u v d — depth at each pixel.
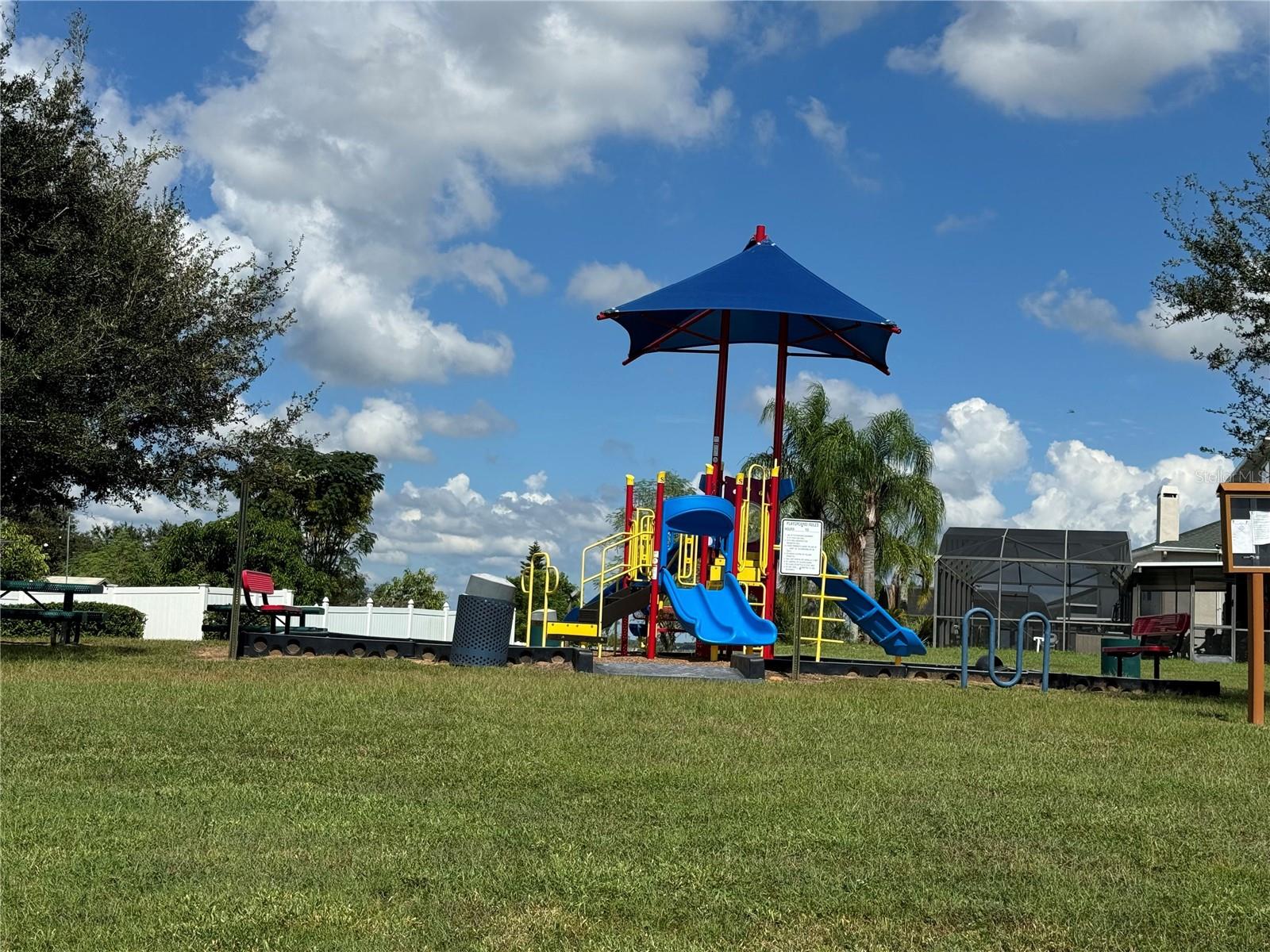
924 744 9.09
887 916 4.73
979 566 36.66
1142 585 35.59
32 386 14.68
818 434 39.69
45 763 7.31
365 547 51.12
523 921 4.53
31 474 15.89
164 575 42.28
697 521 16.52
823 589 17.47
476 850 5.48
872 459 39.41
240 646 16.56
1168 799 7.11
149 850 5.36
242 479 16.47
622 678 13.85
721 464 17.91
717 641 15.77
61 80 15.90
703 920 4.62
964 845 5.81
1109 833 6.13
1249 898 5.02
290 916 4.51
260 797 6.50
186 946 4.19
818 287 17.95
